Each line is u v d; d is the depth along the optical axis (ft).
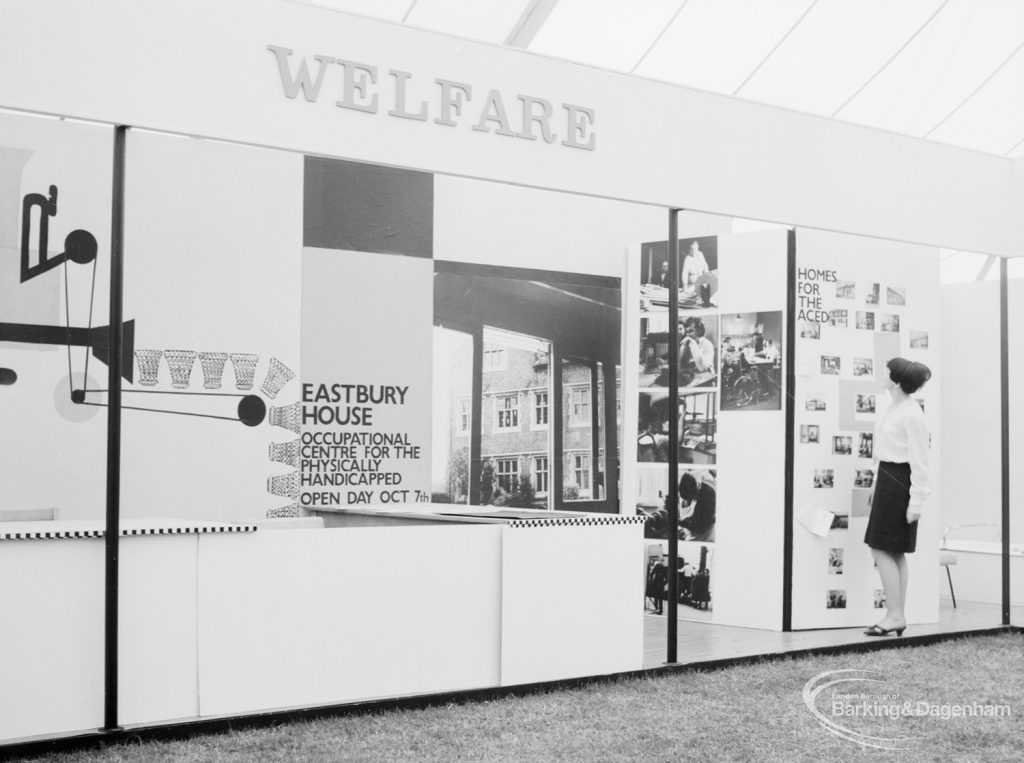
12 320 21.98
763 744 14.74
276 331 24.97
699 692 17.83
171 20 14.39
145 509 23.29
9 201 22.02
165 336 23.62
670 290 19.52
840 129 21.25
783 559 24.16
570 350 29.53
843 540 24.72
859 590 24.81
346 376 25.94
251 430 24.56
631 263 27.76
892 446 22.97
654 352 27.20
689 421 26.13
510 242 28.63
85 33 13.79
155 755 13.47
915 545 22.95
